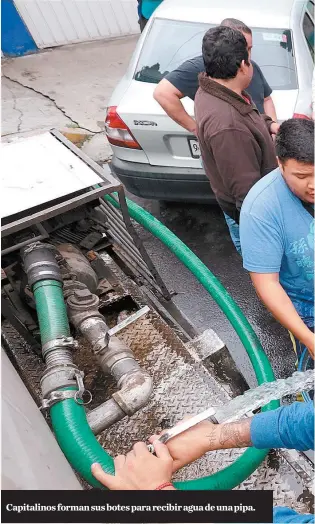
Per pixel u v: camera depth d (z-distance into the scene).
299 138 1.74
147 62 3.86
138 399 1.95
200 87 2.48
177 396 2.41
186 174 3.58
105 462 1.72
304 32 3.91
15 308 2.70
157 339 2.68
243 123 2.38
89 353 2.63
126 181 3.85
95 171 2.55
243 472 2.00
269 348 3.15
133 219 3.59
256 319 3.34
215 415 2.03
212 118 2.40
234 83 2.37
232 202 2.67
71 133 5.50
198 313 3.43
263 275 2.05
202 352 2.82
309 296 2.24
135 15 7.68
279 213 1.94
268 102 3.20
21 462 1.43
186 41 3.85
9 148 2.74
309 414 1.50
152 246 3.97
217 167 2.51
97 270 2.98
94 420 1.91
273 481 2.13
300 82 3.55
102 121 5.74
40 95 6.33
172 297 3.55
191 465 2.15
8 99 6.24
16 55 7.19
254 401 2.13
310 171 1.76
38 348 2.61
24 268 2.38
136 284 3.18
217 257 3.83
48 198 2.36
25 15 7.02
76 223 2.92
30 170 2.56
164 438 1.70
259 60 3.63
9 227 2.24
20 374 2.54
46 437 1.71
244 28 2.74
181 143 3.46
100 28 7.56
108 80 6.62
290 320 2.02
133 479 1.54
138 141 3.56
